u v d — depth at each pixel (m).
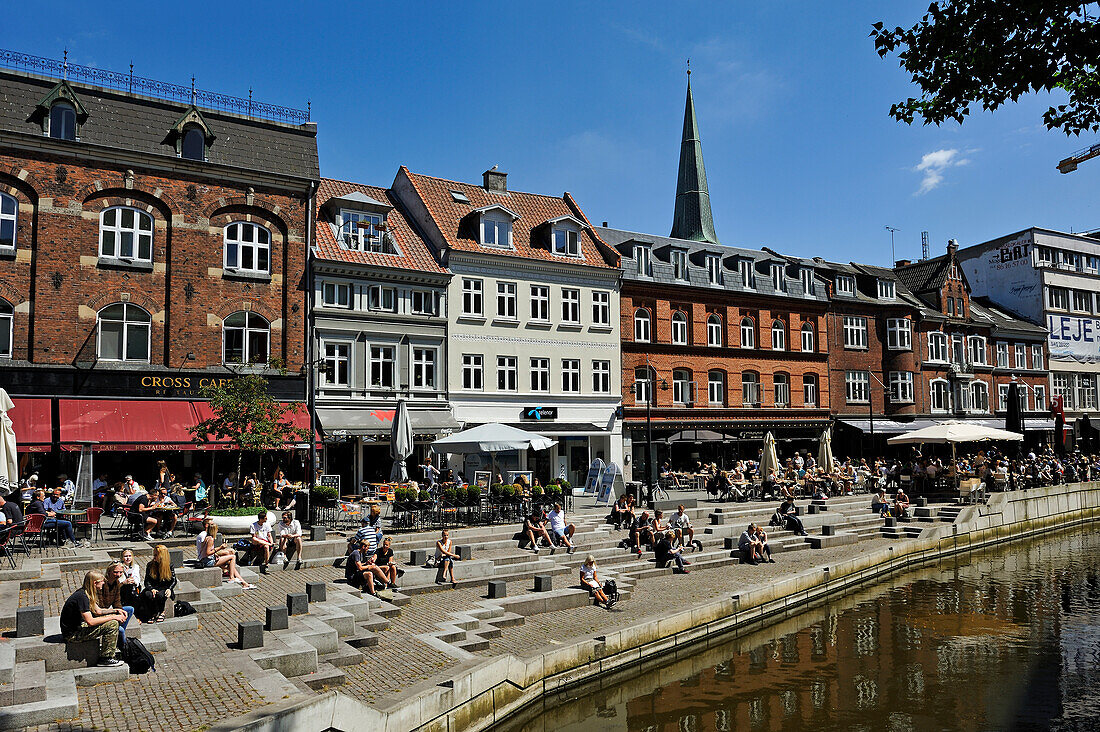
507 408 33.19
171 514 19.38
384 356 30.41
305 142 29.55
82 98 25.70
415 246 32.72
